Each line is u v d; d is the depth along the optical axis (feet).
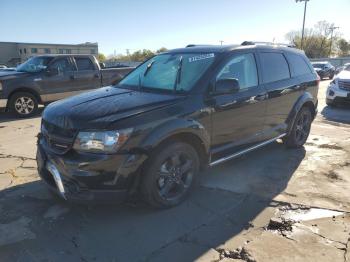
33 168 18.02
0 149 21.57
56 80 35.17
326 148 21.17
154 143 12.03
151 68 16.52
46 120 13.02
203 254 10.68
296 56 20.65
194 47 16.97
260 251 10.77
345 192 14.84
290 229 12.00
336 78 37.22
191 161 13.75
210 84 14.28
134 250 10.91
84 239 11.51
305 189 15.14
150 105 12.74
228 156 15.60
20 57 260.01
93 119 11.68
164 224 12.35
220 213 13.10
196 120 13.47
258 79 17.01
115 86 16.39
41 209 13.48
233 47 16.21
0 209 13.48
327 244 11.11
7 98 32.40
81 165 11.40
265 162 18.53
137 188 12.37
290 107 19.40
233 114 15.19
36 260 10.49
